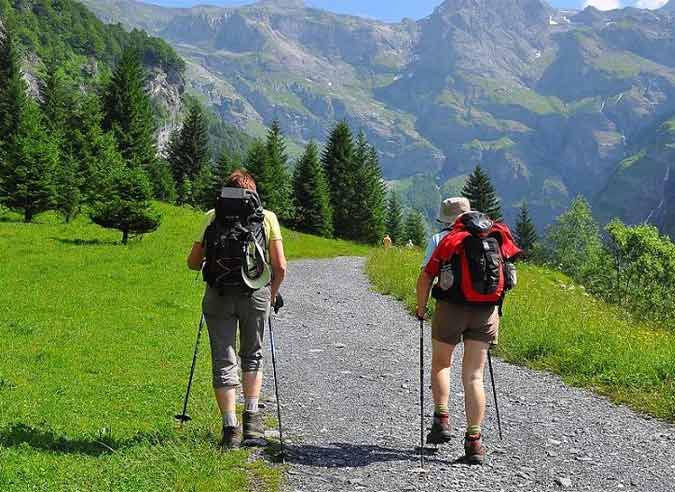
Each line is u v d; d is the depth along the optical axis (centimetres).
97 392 939
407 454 698
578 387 1066
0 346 1250
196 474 590
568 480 631
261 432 701
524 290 2227
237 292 670
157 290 2127
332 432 773
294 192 8819
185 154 10581
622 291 4509
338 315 1870
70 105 9175
